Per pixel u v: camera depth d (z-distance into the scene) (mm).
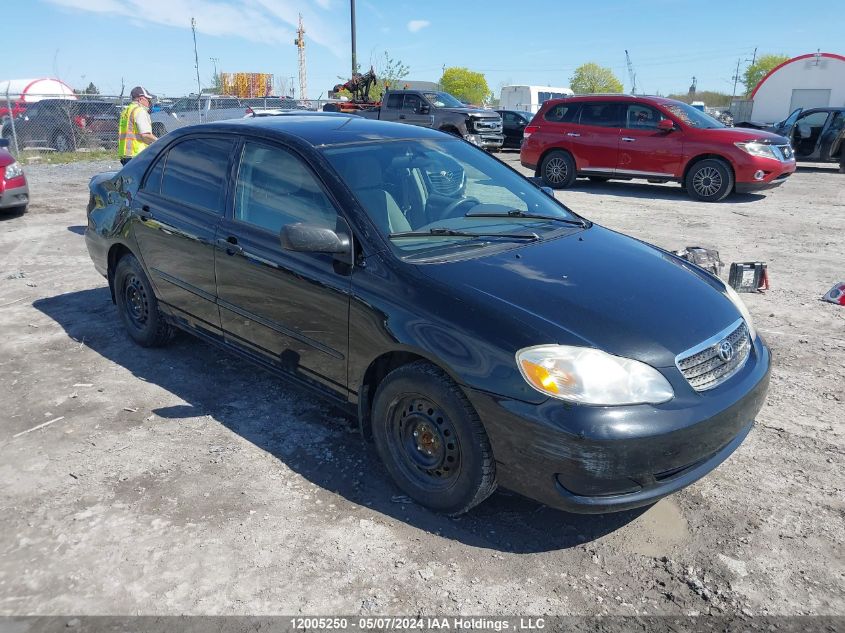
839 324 5555
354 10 25906
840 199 12445
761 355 3258
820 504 3189
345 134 3908
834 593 2643
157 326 4812
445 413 2916
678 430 2627
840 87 31703
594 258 3434
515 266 3205
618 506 2670
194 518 3064
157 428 3861
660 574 2758
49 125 20609
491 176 4176
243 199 3908
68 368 4680
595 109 13195
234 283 3871
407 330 2967
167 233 4328
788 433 3826
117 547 2871
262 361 3908
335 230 3316
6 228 9328
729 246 8414
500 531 3018
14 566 2760
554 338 2699
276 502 3188
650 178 12656
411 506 3176
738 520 3088
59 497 3213
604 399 2594
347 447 3682
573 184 13844
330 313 3311
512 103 38812
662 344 2764
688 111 12547
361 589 2654
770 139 11875
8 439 3740
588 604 2596
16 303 6086
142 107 8242
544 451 2631
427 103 20328
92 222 5176
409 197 3584
